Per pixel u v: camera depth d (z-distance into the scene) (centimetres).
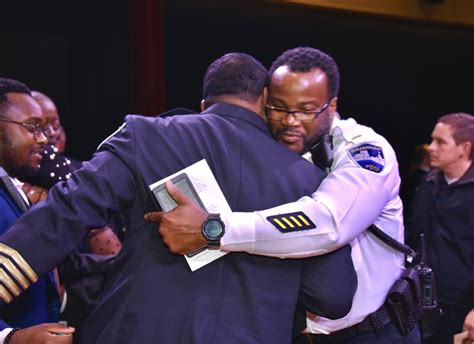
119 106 732
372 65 1014
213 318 215
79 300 312
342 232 226
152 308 215
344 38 923
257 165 229
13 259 209
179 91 909
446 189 509
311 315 279
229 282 221
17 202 265
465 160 507
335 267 233
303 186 231
